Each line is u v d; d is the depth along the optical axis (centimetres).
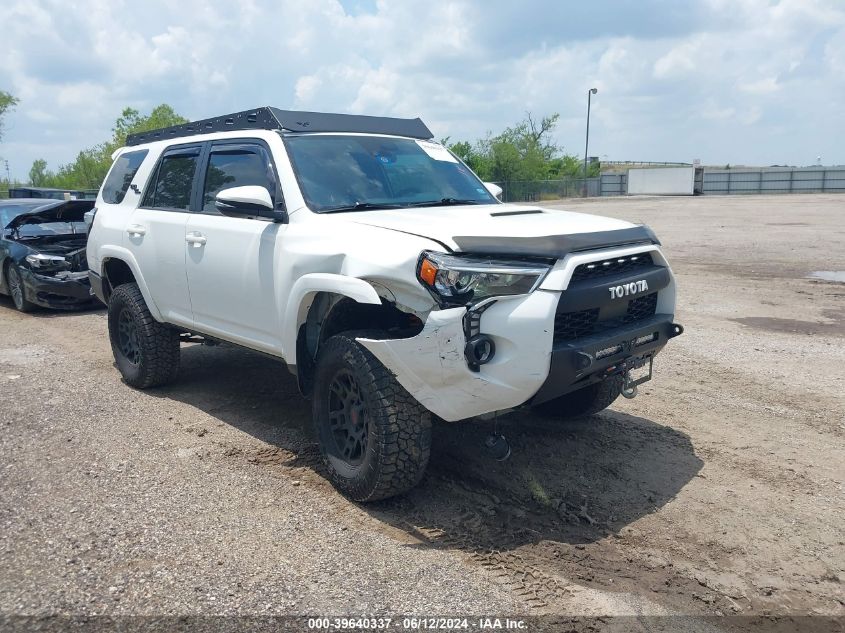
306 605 311
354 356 387
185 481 439
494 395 355
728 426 528
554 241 360
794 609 313
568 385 374
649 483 434
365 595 318
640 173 6378
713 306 990
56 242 1126
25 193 1925
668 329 433
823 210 3294
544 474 445
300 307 425
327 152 486
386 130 548
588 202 5084
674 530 379
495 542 366
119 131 5200
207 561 346
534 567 342
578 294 368
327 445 422
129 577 332
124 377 642
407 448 381
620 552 357
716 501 411
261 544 362
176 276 550
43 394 623
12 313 1089
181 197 561
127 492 423
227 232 492
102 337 879
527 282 351
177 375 633
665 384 632
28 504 407
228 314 504
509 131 6450
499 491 423
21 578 332
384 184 486
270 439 510
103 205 672
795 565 347
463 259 354
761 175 6341
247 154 501
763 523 386
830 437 505
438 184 518
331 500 412
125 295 614
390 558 349
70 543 363
